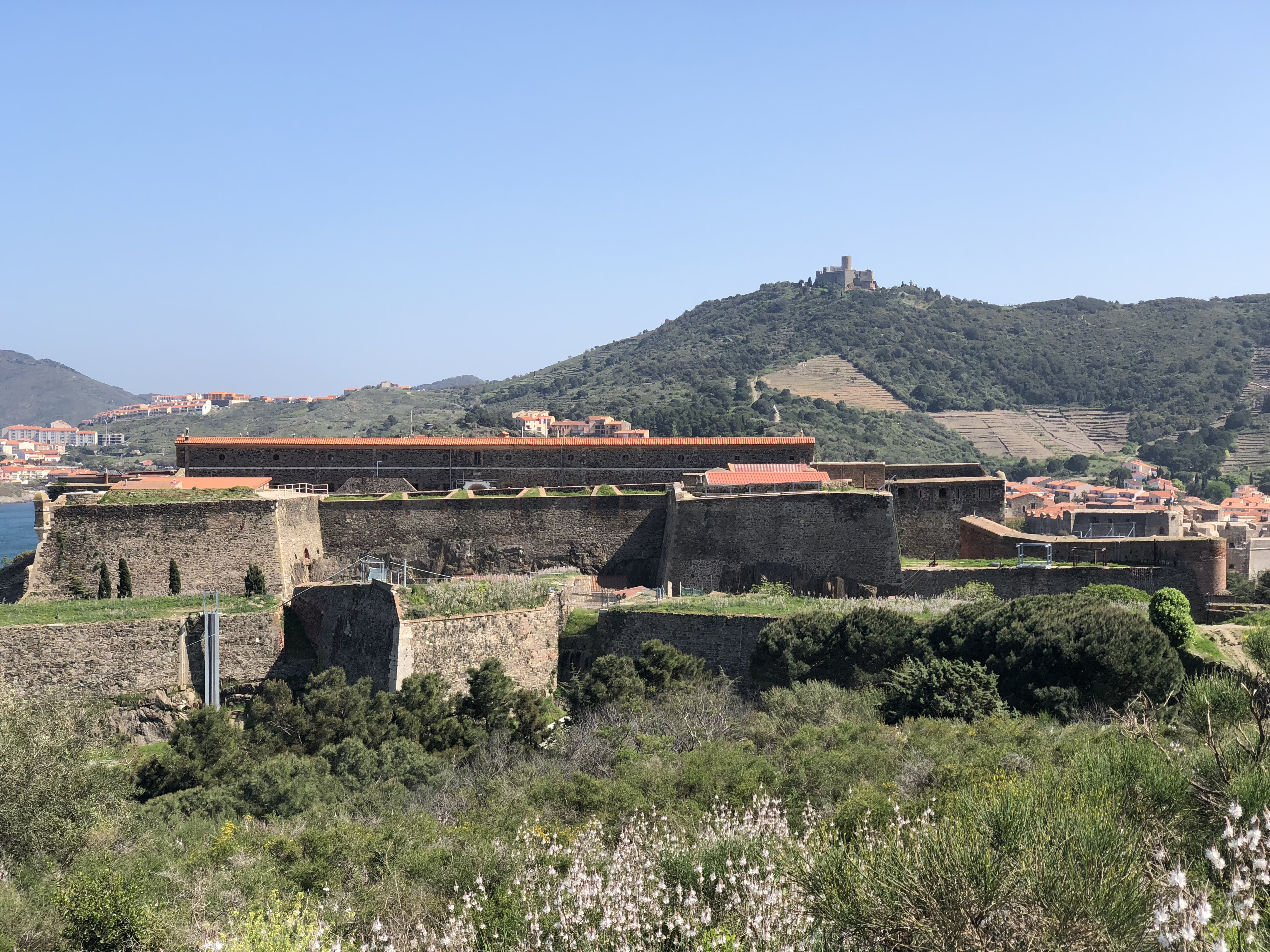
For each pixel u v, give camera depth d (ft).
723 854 60.64
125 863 80.74
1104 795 52.39
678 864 60.18
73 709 119.55
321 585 167.84
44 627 145.38
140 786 117.08
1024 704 116.26
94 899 66.90
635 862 61.62
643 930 51.39
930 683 118.52
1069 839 43.98
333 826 91.61
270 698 132.36
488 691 131.85
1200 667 119.85
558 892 55.62
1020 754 85.71
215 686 151.74
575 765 112.06
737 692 145.89
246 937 58.23
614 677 137.49
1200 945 33.55
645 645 146.82
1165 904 36.94
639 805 84.23
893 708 121.70
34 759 94.99
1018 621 126.31
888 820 61.67
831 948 45.09
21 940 67.72
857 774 87.97
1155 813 52.34
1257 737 59.16
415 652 142.82
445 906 65.16
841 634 140.87
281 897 73.82
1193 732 73.92
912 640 137.59
